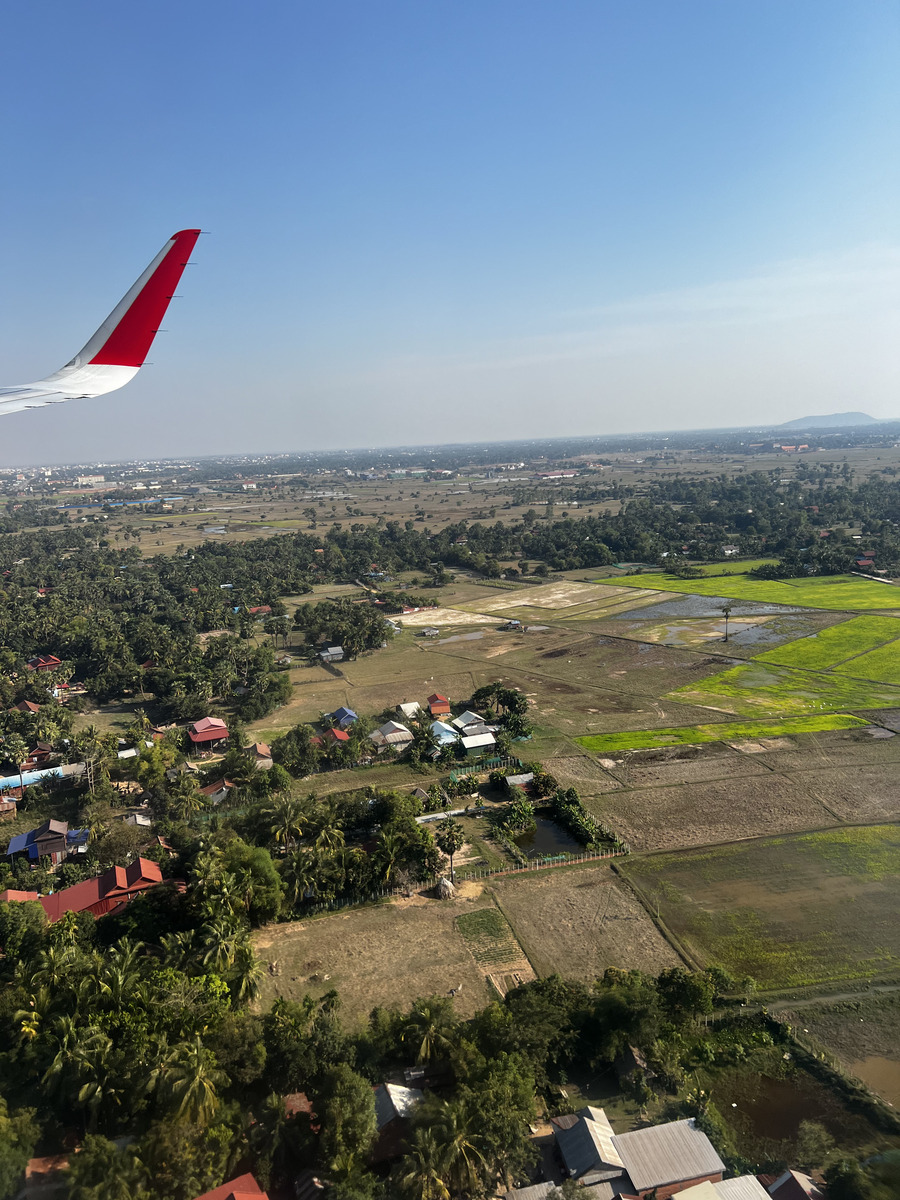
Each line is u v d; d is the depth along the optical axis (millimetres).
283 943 54438
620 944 53219
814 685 108875
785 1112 39031
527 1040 40625
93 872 63906
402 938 54688
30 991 42625
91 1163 32562
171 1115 34875
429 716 99688
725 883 60406
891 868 61750
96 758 82875
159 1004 40750
